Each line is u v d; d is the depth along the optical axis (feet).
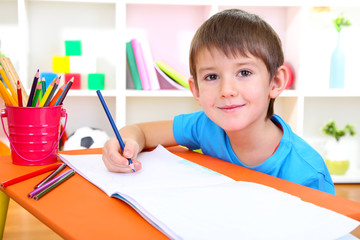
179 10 7.38
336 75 7.12
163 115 7.63
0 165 2.45
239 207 1.55
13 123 2.41
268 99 2.68
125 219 1.54
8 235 4.61
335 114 7.85
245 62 2.34
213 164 2.49
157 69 6.72
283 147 2.68
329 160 7.14
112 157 2.17
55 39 7.16
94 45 7.28
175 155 2.64
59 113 2.54
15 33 7.02
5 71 2.62
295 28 6.99
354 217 1.60
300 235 1.32
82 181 2.07
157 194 1.69
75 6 7.15
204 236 1.30
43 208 1.66
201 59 2.42
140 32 7.34
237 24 2.39
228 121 2.40
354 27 7.62
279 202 1.61
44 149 2.45
